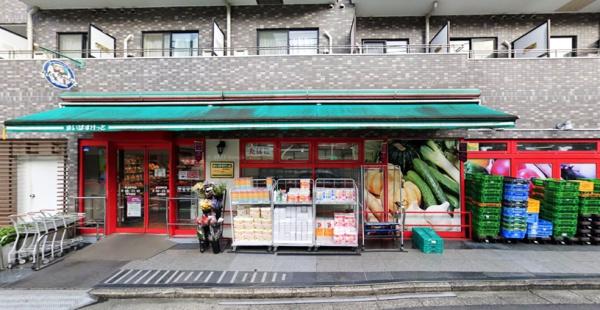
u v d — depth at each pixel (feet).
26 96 29.84
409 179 29.35
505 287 18.83
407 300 17.61
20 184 30.30
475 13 37.78
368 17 38.75
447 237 28.96
